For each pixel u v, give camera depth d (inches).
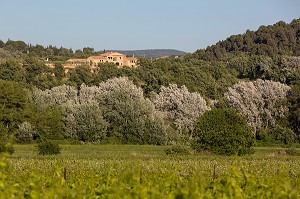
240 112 4148.6
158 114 3814.0
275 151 3014.3
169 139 3690.9
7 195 679.1
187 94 4210.1
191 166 1596.9
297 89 4156.0
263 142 3826.3
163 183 853.2
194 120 4062.5
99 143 3654.0
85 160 1914.4
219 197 689.0
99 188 803.4
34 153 2704.2
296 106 4094.5
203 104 4158.5
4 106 3622.0
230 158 2225.6
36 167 1405.0
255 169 1400.1
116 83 4069.9
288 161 2095.2
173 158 2206.0
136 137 3688.5
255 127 4057.6
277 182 784.9
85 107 3718.0
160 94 4345.5
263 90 4212.6
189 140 3745.1
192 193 644.7
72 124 3688.5
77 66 6063.0
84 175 1151.6
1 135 3489.2
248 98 4190.5
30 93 3946.9
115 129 3730.3
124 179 853.8
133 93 3887.8
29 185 794.2
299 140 3885.3
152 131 3649.1
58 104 4015.8
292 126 4077.3
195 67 6205.7
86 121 3671.3
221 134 2568.9
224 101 4345.5
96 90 4156.0
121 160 1968.5
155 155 2455.7
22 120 3634.4
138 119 3695.9
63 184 809.5
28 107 3745.1
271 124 4104.3
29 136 3548.2
